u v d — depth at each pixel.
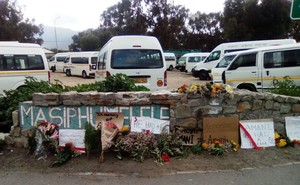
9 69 10.88
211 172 4.39
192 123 5.32
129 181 4.14
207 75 22.17
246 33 38.12
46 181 4.17
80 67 27.38
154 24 48.22
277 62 10.07
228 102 5.38
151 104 5.33
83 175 4.34
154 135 5.15
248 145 5.30
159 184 4.04
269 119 5.48
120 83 6.47
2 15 40.22
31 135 5.14
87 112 5.39
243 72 10.62
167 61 35.84
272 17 37.09
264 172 4.37
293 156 4.96
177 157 4.91
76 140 5.11
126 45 8.95
